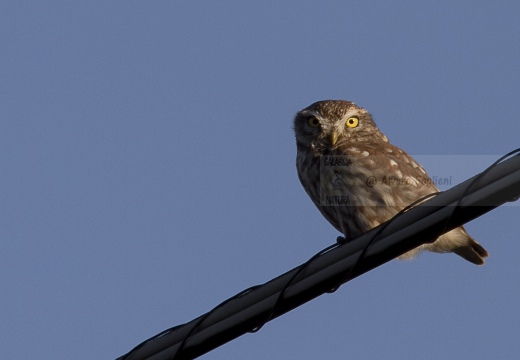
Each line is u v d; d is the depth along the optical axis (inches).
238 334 448.5
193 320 460.8
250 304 445.7
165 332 467.2
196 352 456.1
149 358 465.4
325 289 430.0
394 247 412.5
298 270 436.8
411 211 408.5
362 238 423.5
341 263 425.7
